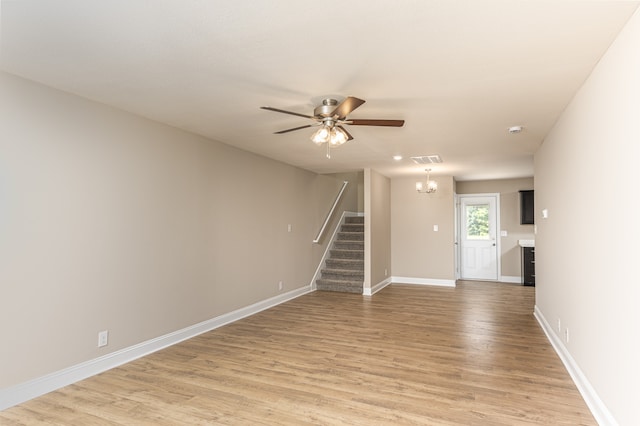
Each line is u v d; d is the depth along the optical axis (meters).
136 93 3.02
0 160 2.58
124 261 3.42
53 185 2.88
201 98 3.12
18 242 2.66
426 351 3.70
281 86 2.86
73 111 3.03
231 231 4.84
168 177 3.90
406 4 1.80
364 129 4.04
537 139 4.44
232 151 4.89
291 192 6.31
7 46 2.25
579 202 2.87
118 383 2.96
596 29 2.03
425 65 2.49
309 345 3.89
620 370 2.07
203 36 2.12
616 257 2.12
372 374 3.14
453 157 5.61
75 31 2.07
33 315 2.74
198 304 4.29
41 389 2.76
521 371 3.20
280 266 5.95
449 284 7.64
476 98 3.10
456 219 8.64
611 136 2.19
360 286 6.75
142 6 1.83
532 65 2.48
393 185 8.18
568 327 3.23
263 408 2.56
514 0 1.77
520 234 8.21
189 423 2.37
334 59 2.41
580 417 2.44
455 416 2.45
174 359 3.49
